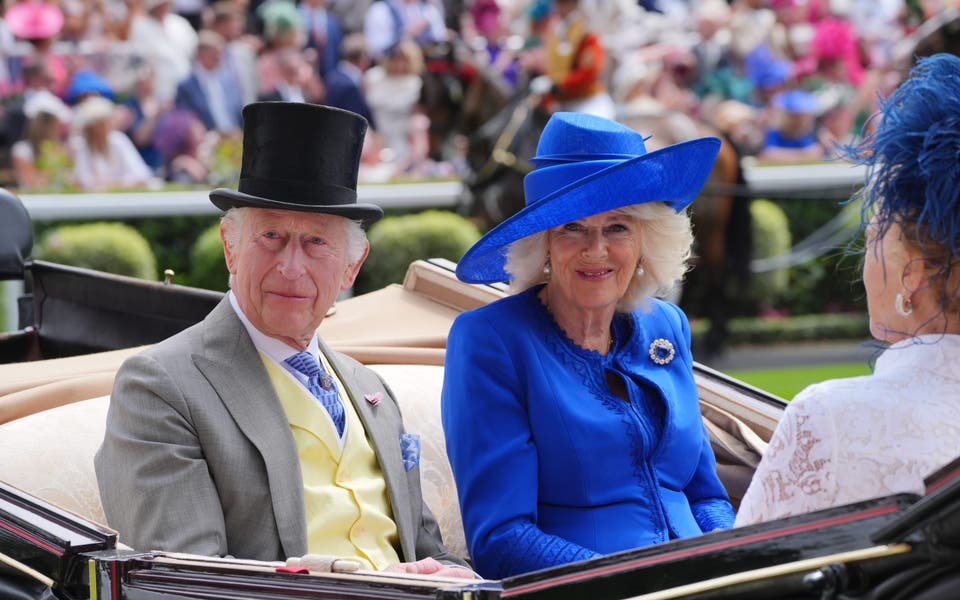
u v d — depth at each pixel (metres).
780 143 45.94
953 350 7.40
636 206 10.56
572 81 34.84
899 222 7.41
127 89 38.91
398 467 10.97
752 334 39.44
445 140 41.47
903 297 7.50
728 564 6.73
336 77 42.59
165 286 14.26
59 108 36.41
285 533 9.95
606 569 7.16
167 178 37.78
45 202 32.31
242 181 10.50
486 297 14.39
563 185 10.69
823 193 40.03
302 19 42.06
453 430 10.49
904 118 7.36
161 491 9.66
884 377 7.44
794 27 49.62
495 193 35.59
